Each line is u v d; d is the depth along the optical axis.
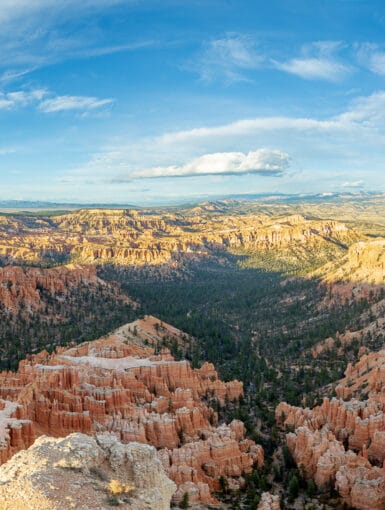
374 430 96.25
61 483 47.41
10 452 71.94
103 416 99.19
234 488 88.56
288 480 91.38
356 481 82.06
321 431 100.25
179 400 115.88
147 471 52.16
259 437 112.75
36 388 99.00
